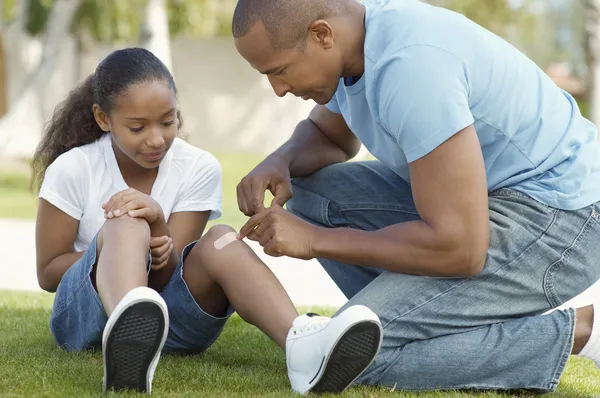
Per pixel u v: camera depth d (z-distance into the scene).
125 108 4.00
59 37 18.16
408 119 3.49
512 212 3.73
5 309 5.47
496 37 3.88
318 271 8.01
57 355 4.06
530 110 3.77
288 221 3.69
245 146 29.69
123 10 23.38
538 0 27.09
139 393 3.33
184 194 4.46
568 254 3.73
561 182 3.76
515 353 3.63
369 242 3.61
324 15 3.63
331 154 4.70
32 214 12.82
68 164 4.24
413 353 3.67
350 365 3.32
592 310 3.73
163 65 4.14
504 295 3.71
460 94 3.52
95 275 3.79
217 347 4.51
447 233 3.46
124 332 3.13
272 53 3.63
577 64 30.36
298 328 3.44
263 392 3.49
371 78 3.63
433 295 3.68
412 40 3.58
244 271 3.67
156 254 3.85
